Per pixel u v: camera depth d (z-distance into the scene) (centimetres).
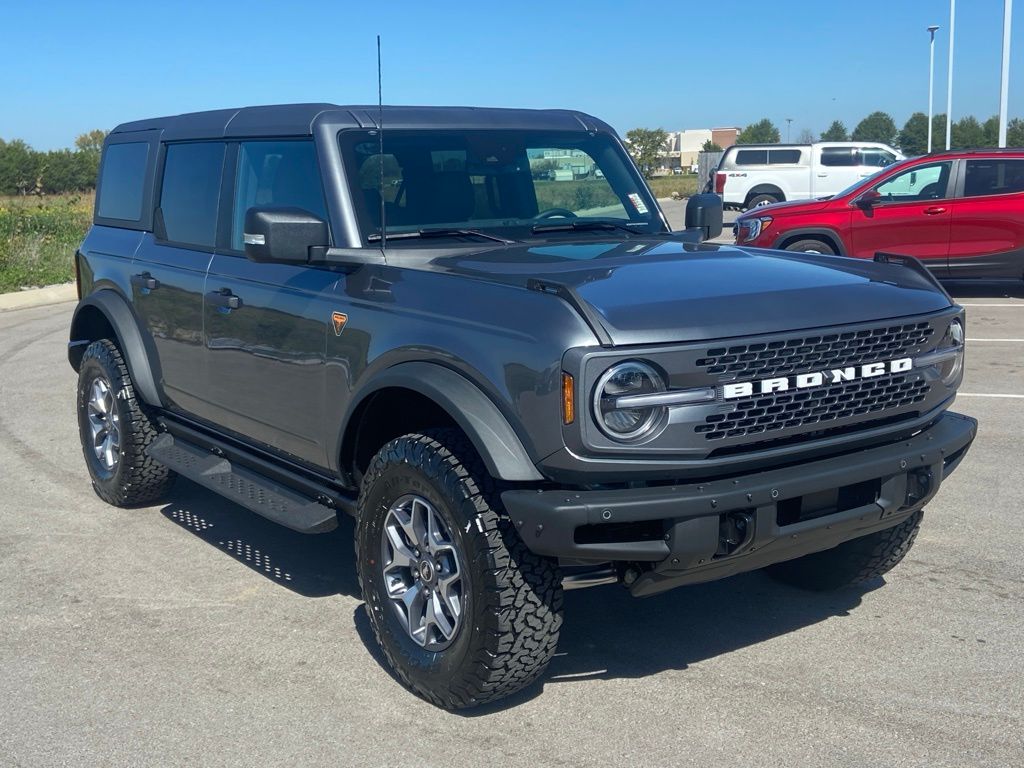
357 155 455
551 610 356
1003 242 1355
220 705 385
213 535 574
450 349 362
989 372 955
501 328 350
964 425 411
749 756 344
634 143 9025
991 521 571
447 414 390
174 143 577
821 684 394
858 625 446
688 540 335
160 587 500
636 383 329
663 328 333
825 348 358
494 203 480
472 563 352
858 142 2956
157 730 368
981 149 1384
